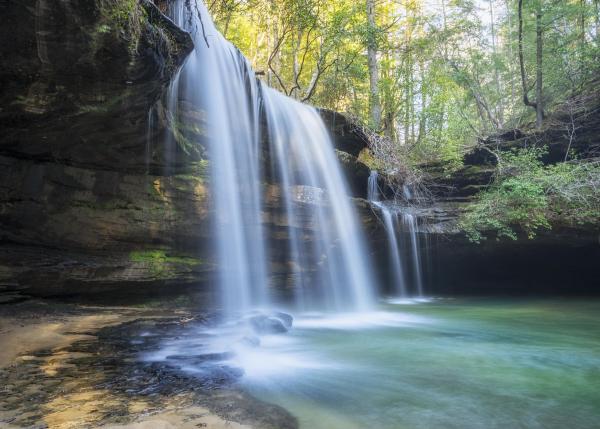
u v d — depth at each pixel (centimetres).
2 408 385
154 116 889
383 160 1733
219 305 1130
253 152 1221
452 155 1830
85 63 615
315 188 1316
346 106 2344
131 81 688
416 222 1619
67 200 894
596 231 1512
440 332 1005
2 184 818
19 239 857
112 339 641
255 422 405
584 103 1673
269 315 977
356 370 650
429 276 1866
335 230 1346
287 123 1341
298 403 486
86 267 908
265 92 1296
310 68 2675
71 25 557
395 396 533
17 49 559
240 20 2453
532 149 1650
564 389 576
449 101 2373
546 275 1938
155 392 448
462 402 518
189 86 1034
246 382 531
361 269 1468
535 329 1046
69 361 532
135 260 983
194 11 1026
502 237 1611
